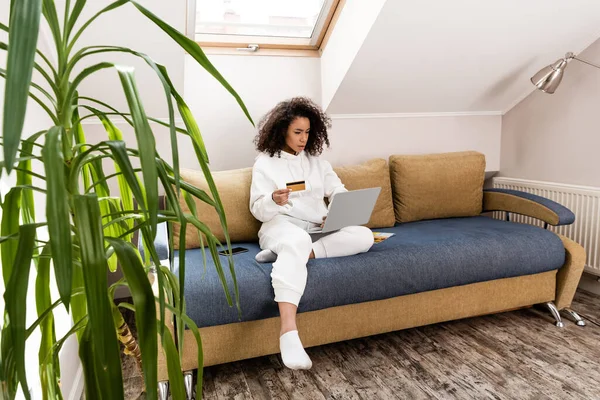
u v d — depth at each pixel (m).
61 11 1.78
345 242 1.91
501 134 3.15
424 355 1.92
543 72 2.37
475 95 2.86
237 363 1.90
